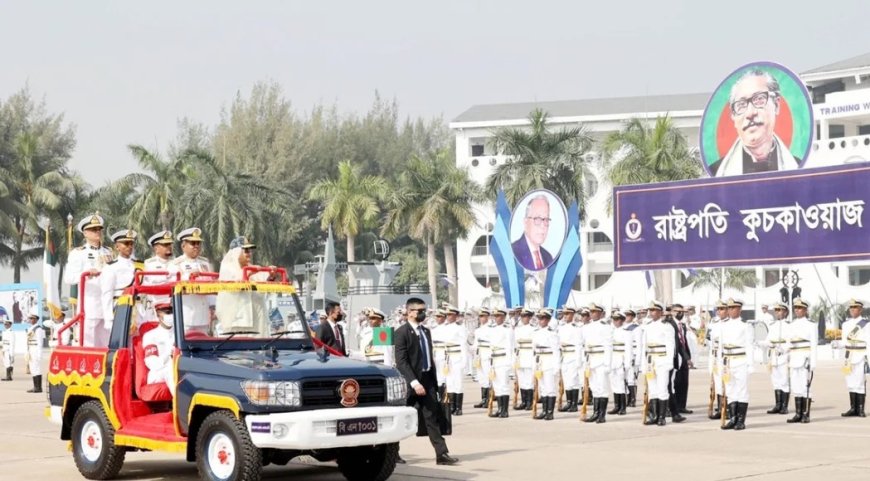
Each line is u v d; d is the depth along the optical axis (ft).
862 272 293.64
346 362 49.01
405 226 265.54
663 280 211.82
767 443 67.36
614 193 119.65
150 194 239.71
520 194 205.16
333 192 254.68
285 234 322.14
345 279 350.02
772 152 116.47
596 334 83.56
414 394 57.11
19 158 296.51
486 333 97.66
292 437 45.42
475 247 335.06
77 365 56.08
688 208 113.80
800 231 105.29
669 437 71.56
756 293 281.95
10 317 208.54
